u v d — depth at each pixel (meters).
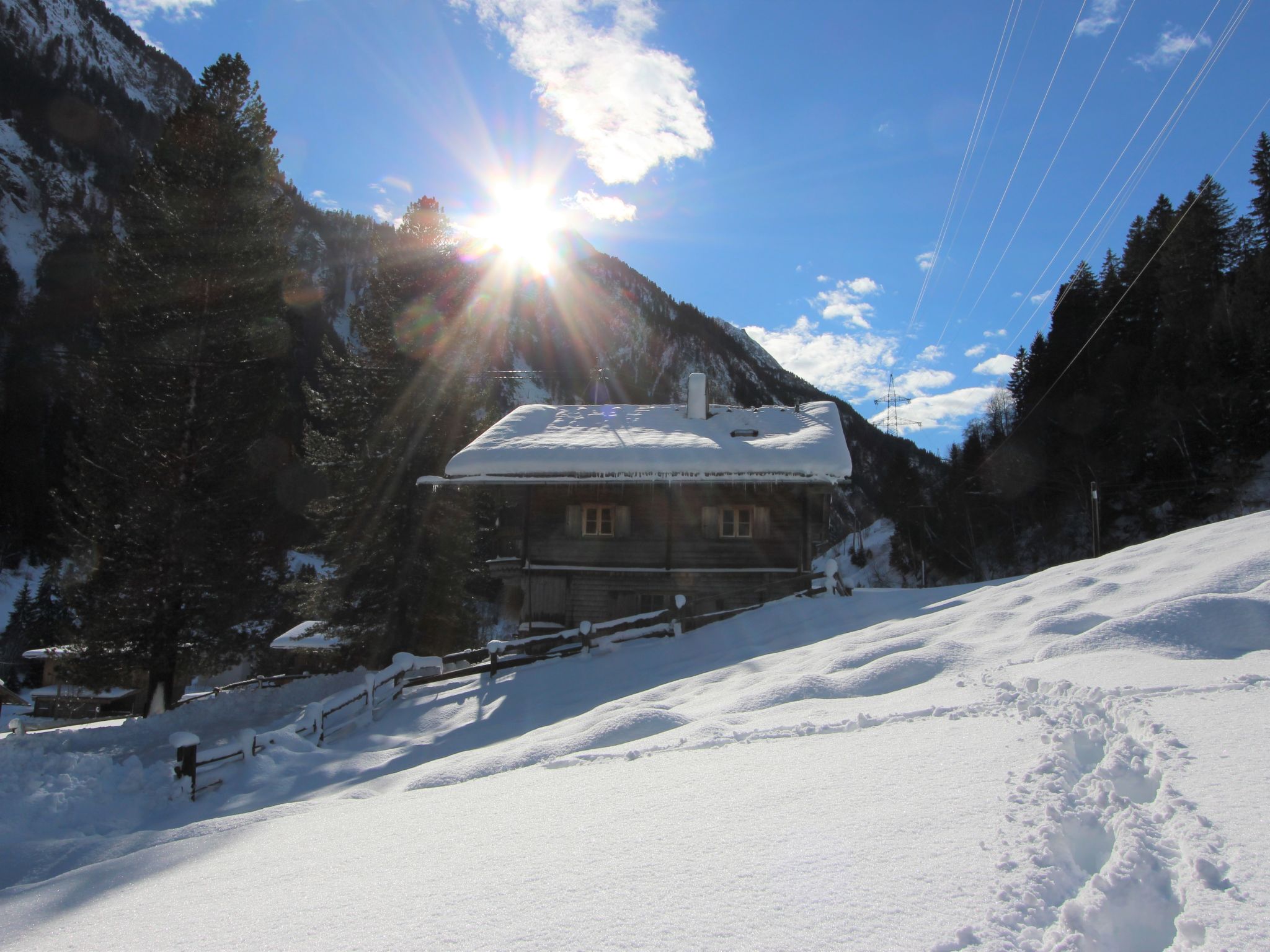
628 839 4.28
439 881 4.09
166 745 15.17
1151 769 4.07
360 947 3.34
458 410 28.64
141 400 24.11
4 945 4.89
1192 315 46.47
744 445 22.64
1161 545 12.60
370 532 25.98
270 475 26.48
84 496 23.97
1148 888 2.84
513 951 3.03
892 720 6.31
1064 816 3.56
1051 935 2.63
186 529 23.22
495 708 13.87
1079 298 59.06
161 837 8.02
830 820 4.04
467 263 29.88
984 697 6.52
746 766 5.62
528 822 5.07
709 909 3.16
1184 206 54.00
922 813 3.93
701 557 22.84
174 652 23.50
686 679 12.16
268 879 4.88
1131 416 45.09
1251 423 37.59
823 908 3.03
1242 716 4.73
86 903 5.75
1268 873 2.78
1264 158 49.91
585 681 14.82
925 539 60.88
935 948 2.63
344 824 6.30
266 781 10.62
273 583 27.95
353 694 13.97
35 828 8.95
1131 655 7.05
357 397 27.48
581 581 23.17
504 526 25.58
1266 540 10.49
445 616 26.25
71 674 24.30
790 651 12.59
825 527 25.03
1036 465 52.03
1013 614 10.41
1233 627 7.38
